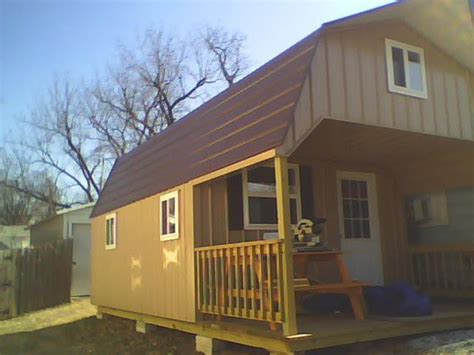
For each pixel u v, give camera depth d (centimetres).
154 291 824
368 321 604
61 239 1458
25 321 1110
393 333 579
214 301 638
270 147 535
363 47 628
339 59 598
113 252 1034
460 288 820
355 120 599
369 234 878
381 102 632
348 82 601
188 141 805
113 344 817
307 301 719
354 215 868
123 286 970
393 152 814
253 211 748
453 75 724
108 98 2544
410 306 641
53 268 1334
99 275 1119
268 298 537
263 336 543
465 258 821
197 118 831
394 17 649
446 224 871
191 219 702
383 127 632
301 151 780
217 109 759
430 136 697
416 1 613
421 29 686
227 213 727
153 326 880
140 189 923
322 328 559
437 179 867
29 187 2469
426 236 908
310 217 811
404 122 652
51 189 2502
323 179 841
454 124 709
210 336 655
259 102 625
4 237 2161
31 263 1279
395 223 913
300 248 626
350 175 880
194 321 680
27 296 1253
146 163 980
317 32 587
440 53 717
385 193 915
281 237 523
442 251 844
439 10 638
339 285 601
